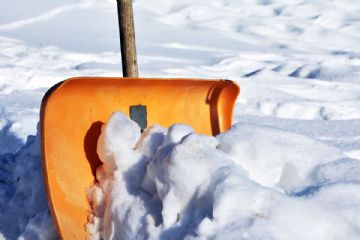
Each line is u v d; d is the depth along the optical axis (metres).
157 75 9.12
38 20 14.19
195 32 14.73
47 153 2.81
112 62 10.37
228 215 2.25
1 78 8.07
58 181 2.84
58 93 2.89
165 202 2.48
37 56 10.48
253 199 2.28
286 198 2.32
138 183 2.83
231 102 3.58
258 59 12.31
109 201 2.80
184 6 16.75
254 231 2.17
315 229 2.25
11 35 12.83
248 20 16.34
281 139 2.92
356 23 16.73
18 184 3.45
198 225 2.24
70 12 14.92
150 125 3.20
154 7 16.64
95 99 3.12
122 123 2.94
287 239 2.16
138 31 14.24
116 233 2.70
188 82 3.43
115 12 15.34
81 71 8.77
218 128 3.57
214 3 17.89
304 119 6.86
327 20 16.97
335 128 6.27
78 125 3.01
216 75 9.73
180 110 3.48
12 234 3.12
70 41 12.52
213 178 2.40
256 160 2.80
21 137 5.24
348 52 13.75
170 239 2.40
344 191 2.44
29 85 7.98
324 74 10.38
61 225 2.77
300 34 15.47
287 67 11.01
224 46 13.56
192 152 2.51
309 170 2.81
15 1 15.32
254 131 2.94
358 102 8.16
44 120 2.82
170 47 12.87
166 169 2.52
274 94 8.34
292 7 17.83
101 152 2.94
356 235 2.28
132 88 3.29
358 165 2.81
